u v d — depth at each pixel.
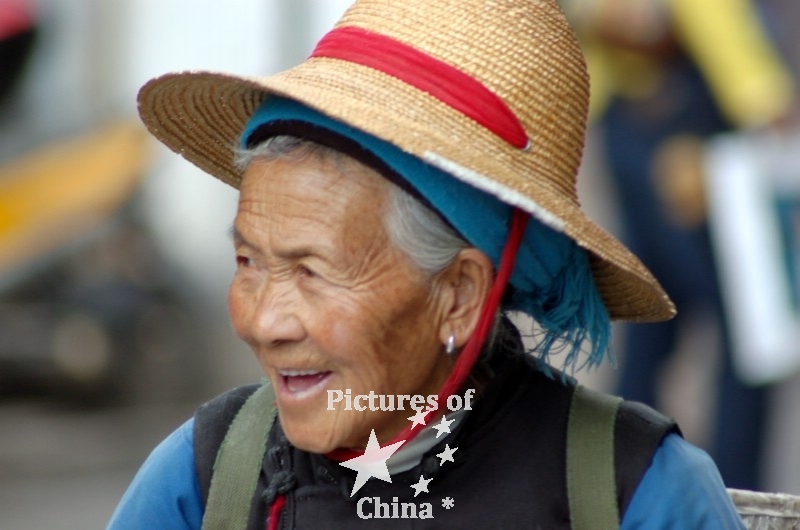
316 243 3.16
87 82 14.38
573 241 3.42
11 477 11.98
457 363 3.29
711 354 8.94
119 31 14.60
